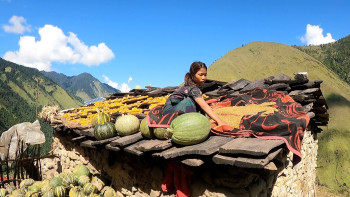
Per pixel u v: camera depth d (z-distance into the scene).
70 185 5.81
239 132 3.29
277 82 6.27
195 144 3.24
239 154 2.77
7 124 127.50
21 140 7.90
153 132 3.88
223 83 7.68
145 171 4.65
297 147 3.11
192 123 3.16
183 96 3.72
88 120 6.44
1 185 7.22
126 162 5.16
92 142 4.77
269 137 3.13
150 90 9.89
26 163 8.30
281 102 4.57
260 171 2.98
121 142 3.88
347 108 125.19
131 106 7.50
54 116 8.12
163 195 4.07
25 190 6.09
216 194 3.31
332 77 179.25
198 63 3.67
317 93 6.70
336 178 77.12
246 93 5.49
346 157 85.75
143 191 4.73
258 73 188.50
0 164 7.27
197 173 3.60
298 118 3.52
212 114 3.51
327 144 94.38
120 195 5.44
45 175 8.69
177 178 3.60
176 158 3.55
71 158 7.43
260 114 3.68
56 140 8.65
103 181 5.76
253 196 3.47
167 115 3.69
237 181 3.22
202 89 7.93
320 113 7.71
